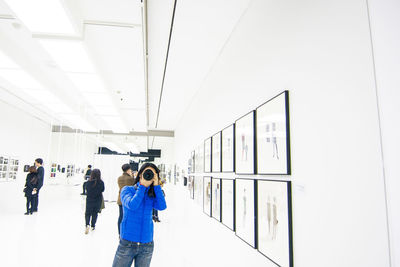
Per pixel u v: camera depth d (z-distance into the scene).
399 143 1.05
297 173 1.67
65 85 5.52
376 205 1.09
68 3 2.32
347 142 1.27
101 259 3.78
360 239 1.16
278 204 1.84
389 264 1.02
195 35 3.36
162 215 8.32
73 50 3.12
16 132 8.09
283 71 1.93
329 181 1.38
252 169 2.32
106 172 10.33
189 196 6.26
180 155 8.94
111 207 9.00
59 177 10.55
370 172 1.13
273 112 1.99
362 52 1.21
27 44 3.80
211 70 4.36
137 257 2.04
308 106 1.60
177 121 9.62
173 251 4.45
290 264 1.65
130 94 5.54
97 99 5.30
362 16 1.22
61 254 3.95
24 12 2.36
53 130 10.95
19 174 8.29
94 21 2.84
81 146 11.78
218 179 3.47
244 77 2.74
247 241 2.37
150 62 4.34
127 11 2.68
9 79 4.39
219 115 3.70
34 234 5.04
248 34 2.69
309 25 1.64
